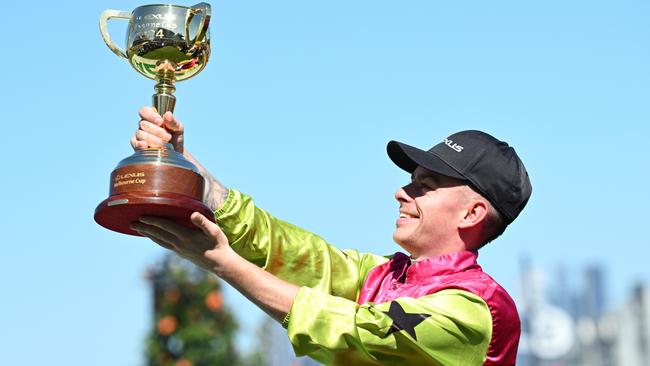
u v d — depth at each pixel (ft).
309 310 18.12
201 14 19.47
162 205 17.71
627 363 106.83
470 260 19.48
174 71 19.67
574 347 110.63
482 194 19.77
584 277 112.47
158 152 18.39
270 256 20.27
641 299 107.34
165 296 51.16
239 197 20.24
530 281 111.55
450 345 18.37
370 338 18.07
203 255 18.28
